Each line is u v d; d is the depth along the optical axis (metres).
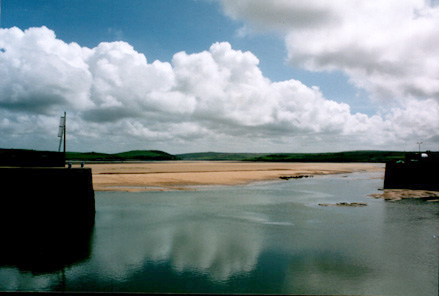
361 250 19.56
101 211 31.36
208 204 35.56
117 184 51.41
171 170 91.44
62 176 24.42
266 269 16.42
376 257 18.33
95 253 18.83
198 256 18.34
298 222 26.94
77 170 25.03
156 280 14.95
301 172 100.12
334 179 75.69
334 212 31.45
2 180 22.95
